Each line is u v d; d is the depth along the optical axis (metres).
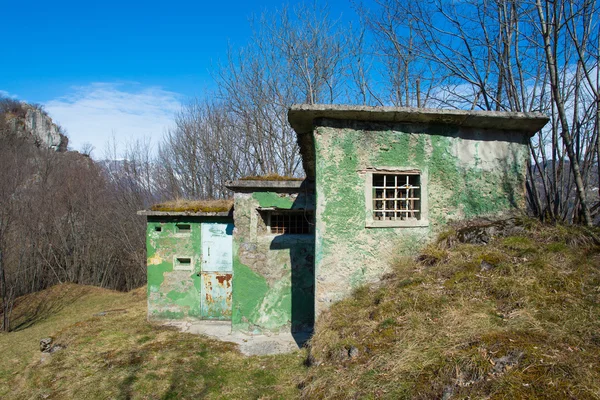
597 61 5.07
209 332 7.17
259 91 16.25
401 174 5.09
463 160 5.23
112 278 19.08
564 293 3.60
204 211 8.23
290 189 6.77
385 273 4.93
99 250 19.05
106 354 6.08
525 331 3.11
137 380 5.00
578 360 2.68
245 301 6.79
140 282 18.89
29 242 16.48
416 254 5.02
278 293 6.78
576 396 2.39
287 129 16.31
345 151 4.95
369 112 4.74
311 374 3.84
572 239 4.50
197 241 8.38
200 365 5.41
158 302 8.30
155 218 8.39
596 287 3.63
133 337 6.92
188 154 18.73
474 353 2.93
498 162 5.31
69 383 5.18
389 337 3.59
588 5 4.95
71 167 21.47
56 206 18.50
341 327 4.15
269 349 5.96
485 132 5.30
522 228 4.84
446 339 3.23
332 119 4.93
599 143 5.05
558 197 5.77
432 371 2.94
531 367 2.68
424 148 5.12
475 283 4.00
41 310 12.44
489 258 4.32
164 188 19.75
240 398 4.30
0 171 16.70
